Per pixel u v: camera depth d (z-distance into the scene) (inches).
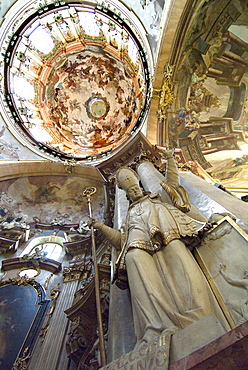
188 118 413.1
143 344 69.4
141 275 89.0
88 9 555.5
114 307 125.3
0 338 302.7
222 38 339.6
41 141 617.0
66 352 265.7
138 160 288.0
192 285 80.4
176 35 354.3
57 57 674.2
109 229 142.9
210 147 432.1
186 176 230.7
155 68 394.6
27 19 555.8
